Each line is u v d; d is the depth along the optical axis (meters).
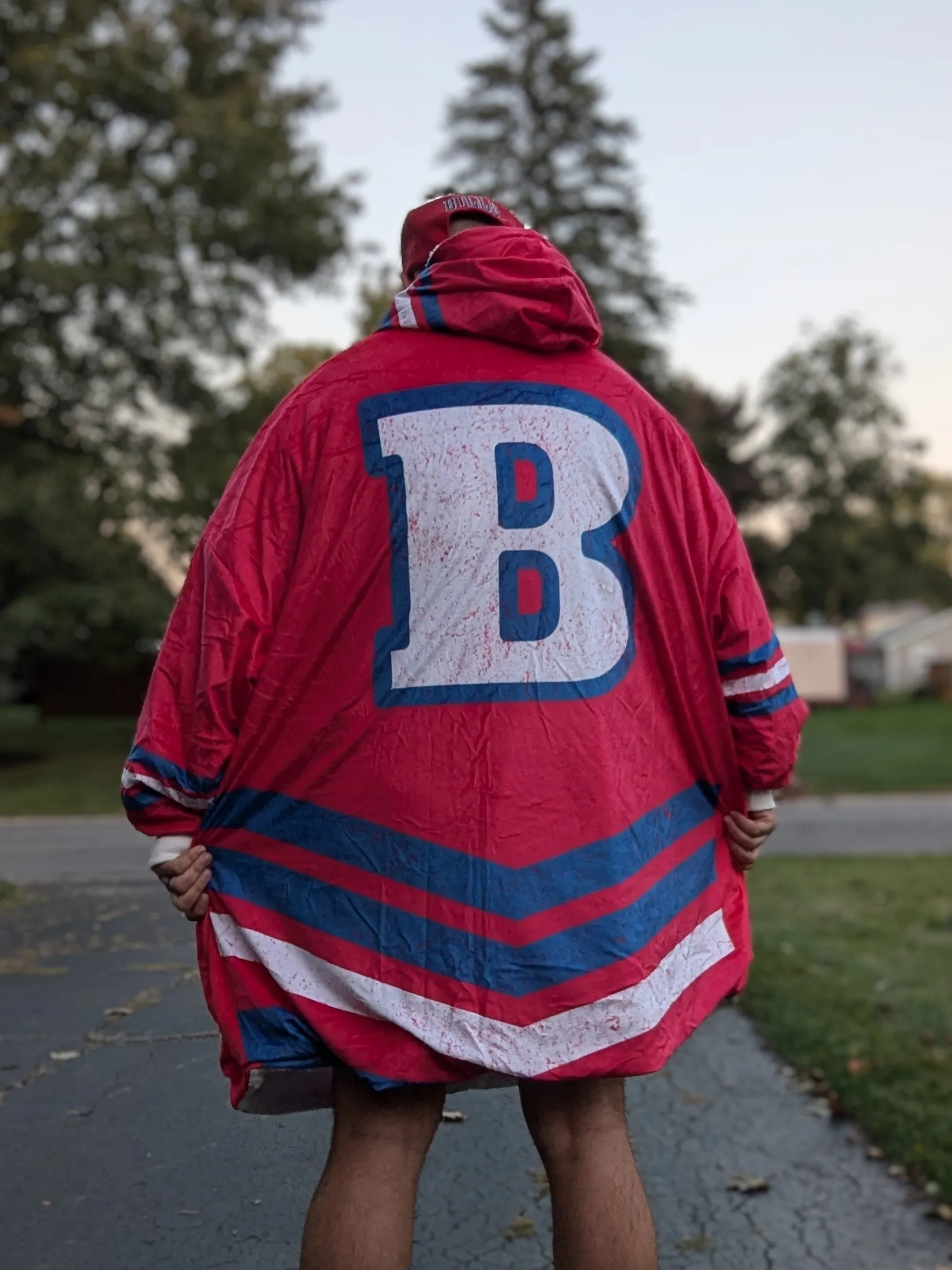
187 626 1.58
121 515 18.09
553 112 34.12
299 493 1.58
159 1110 2.26
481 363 1.60
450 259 1.66
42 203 18.28
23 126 18.64
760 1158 3.06
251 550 1.56
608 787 1.55
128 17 20.00
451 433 1.56
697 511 1.67
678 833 1.67
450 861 1.51
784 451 47.19
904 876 8.26
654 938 1.57
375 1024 1.52
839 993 4.66
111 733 25.22
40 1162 2.28
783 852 10.04
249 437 19.77
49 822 13.07
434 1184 2.71
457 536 1.54
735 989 1.71
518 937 1.50
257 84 20.80
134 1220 2.07
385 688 1.54
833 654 32.38
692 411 47.19
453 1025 1.49
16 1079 2.54
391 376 1.60
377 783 1.53
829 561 46.66
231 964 1.57
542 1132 1.61
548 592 1.54
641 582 1.62
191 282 19.52
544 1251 2.46
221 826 1.60
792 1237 2.65
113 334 19.27
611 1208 1.54
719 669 1.68
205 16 20.84
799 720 1.70
